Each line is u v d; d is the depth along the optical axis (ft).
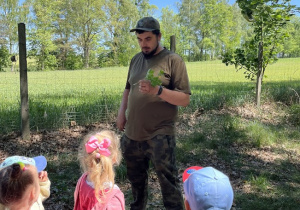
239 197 14.30
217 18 254.27
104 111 25.31
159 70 10.18
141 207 11.48
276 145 21.59
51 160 17.46
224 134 22.89
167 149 10.23
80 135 21.86
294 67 98.02
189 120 26.03
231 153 19.98
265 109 29.58
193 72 98.53
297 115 26.71
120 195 7.66
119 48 220.64
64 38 183.52
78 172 16.22
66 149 19.52
